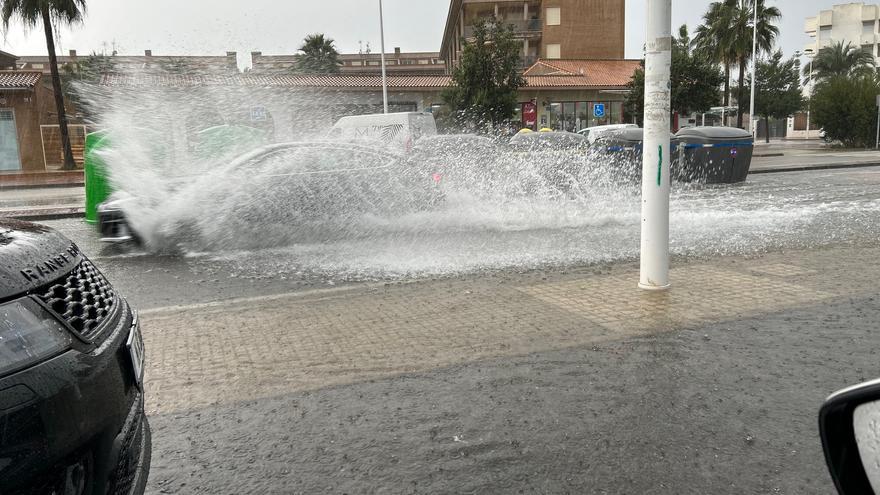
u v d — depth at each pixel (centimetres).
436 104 3234
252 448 313
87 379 163
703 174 1549
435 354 429
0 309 147
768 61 4969
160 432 330
